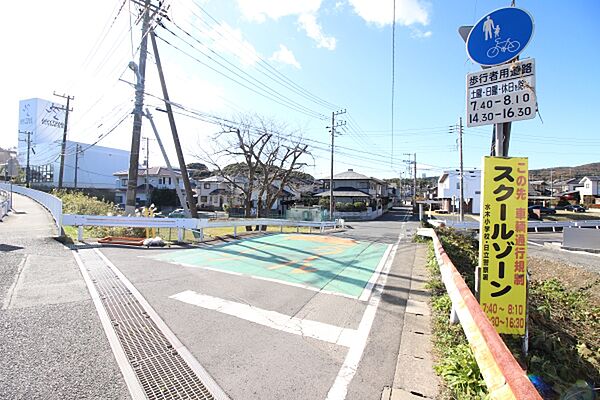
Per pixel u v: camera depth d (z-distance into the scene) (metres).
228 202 42.50
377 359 3.04
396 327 3.82
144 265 6.62
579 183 59.03
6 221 13.05
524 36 3.24
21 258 6.58
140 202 44.12
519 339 3.56
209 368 2.83
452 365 2.68
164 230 13.84
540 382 3.01
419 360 3.03
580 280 9.77
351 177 46.12
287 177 24.25
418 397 2.46
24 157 48.12
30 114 46.62
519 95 3.27
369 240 13.86
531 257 13.33
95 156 47.34
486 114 3.46
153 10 9.54
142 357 2.99
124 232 11.22
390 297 5.04
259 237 12.69
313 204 43.69
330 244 11.49
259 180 25.12
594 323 5.52
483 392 2.27
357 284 5.80
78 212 14.35
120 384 2.57
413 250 10.73
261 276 6.11
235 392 2.50
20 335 3.31
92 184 46.94
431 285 5.57
